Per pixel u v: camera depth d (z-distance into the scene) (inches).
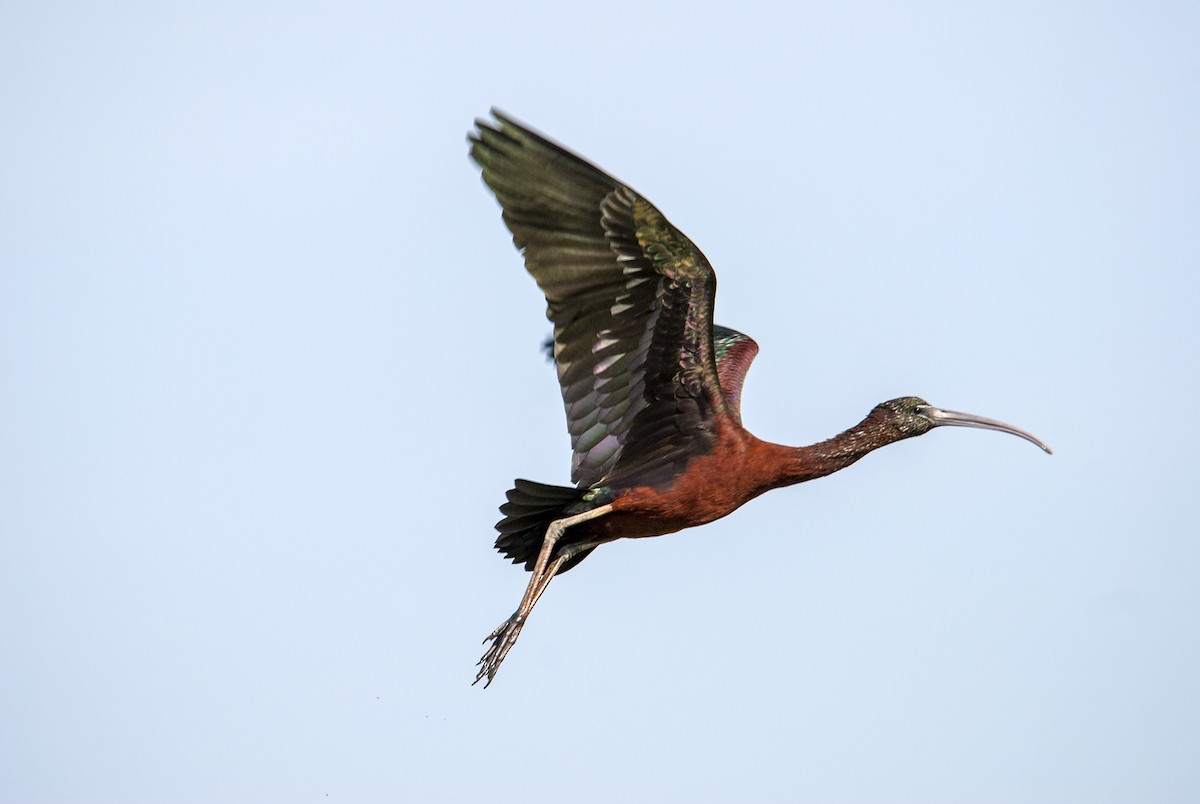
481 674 574.9
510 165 534.9
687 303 573.9
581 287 564.1
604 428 597.0
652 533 616.1
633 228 549.6
